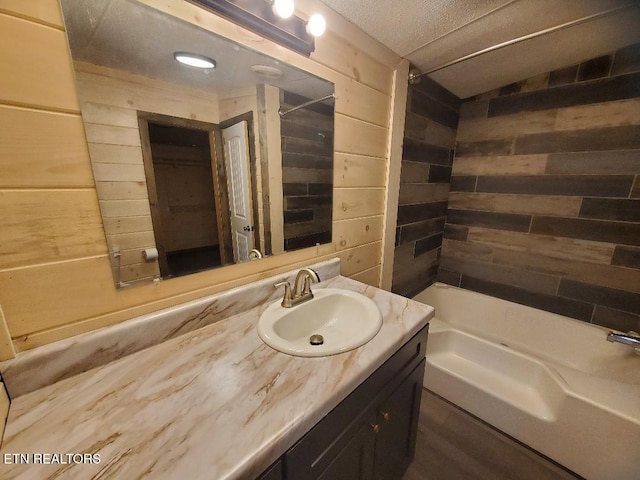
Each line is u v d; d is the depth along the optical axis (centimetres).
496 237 198
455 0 99
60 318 61
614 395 109
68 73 56
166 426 49
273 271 105
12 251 54
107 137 63
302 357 69
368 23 109
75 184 59
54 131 56
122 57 63
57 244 59
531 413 122
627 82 141
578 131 158
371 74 126
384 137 142
